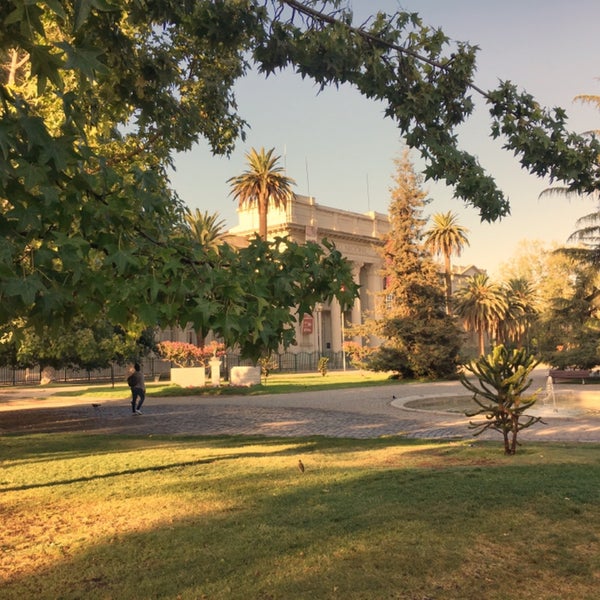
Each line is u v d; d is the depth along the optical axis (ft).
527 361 28.32
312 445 36.37
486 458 26.96
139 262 10.34
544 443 33.19
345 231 254.88
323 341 272.10
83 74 7.79
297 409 62.69
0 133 7.39
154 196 11.59
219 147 34.19
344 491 20.47
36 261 8.89
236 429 47.32
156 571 13.58
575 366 109.81
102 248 10.48
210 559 14.15
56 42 7.27
